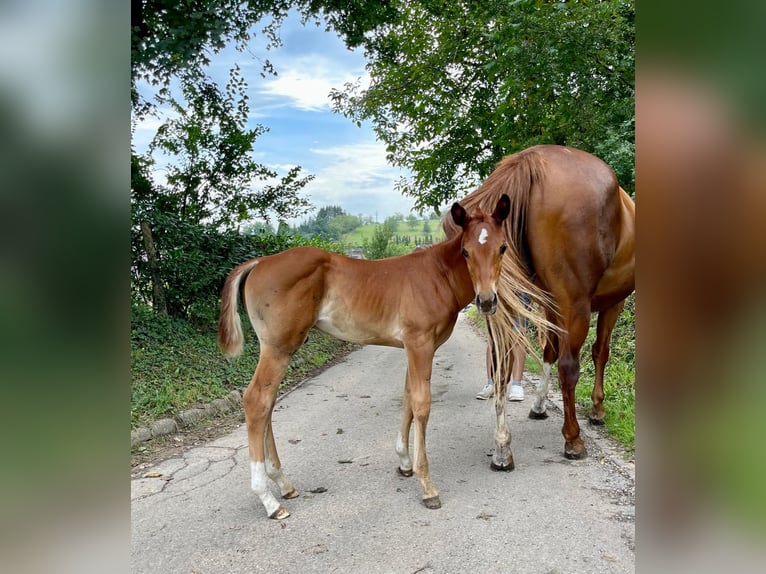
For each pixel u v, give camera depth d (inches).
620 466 146.9
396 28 478.6
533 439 173.6
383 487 140.2
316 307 131.9
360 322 134.6
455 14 422.0
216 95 364.8
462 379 274.7
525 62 279.6
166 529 119.0
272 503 124.2
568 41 263.3
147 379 217.8
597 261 146.0
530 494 131.6
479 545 108.3
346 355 382.6
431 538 112.0
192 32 270.8
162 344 259.6
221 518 124.3
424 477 127.7
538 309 158.9
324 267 133.0
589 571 97.5
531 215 147.7
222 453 168.7
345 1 370.0
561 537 110.0
